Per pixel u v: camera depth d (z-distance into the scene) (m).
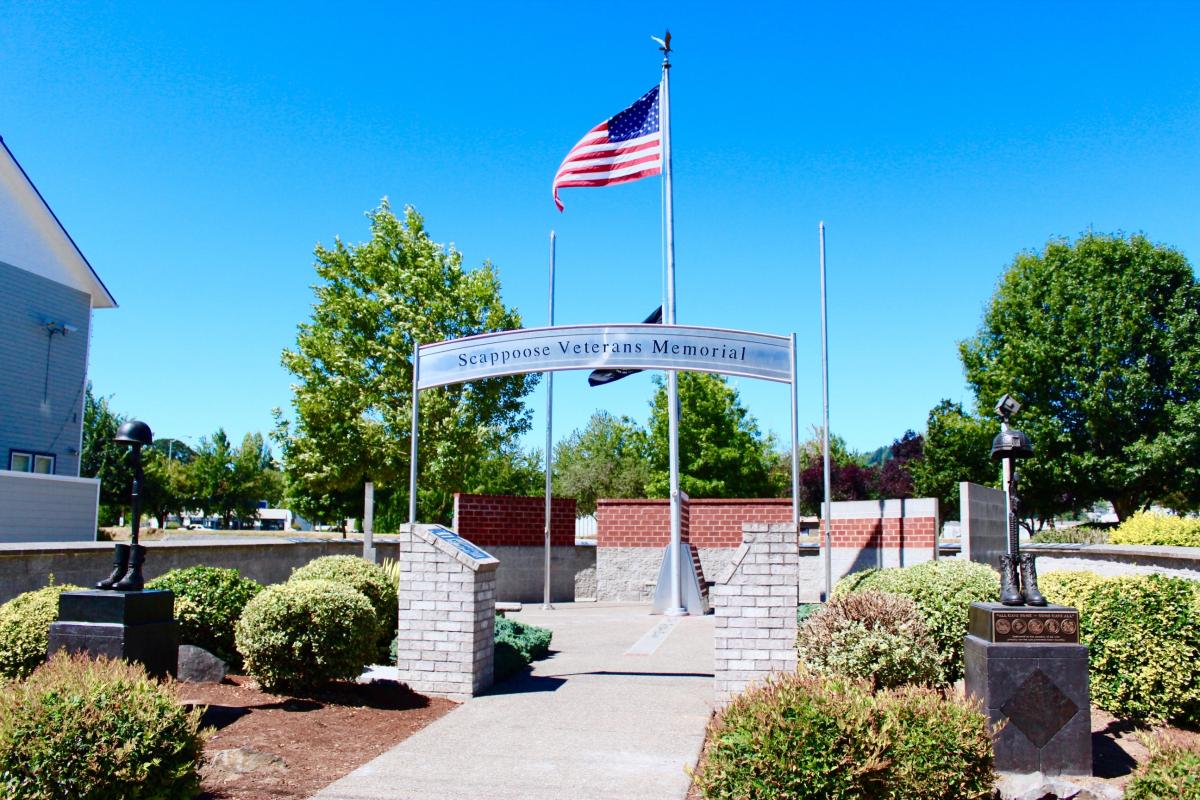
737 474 36.03
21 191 21.25
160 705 5.45
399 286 26.17
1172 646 7.47
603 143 15.28
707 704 8.59
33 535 16.92
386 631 11.23
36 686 5.31
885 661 7.07
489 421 26.78
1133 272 29.86
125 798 5.06
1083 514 46.97
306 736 7.13
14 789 4.84
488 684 9.38
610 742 7.24
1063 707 6.19
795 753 4.96
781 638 8.45
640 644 12.71
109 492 43.47
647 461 39.84
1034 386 30.94
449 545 9.09
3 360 20.77
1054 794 5.84
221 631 9.21
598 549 20.19
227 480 59.66
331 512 35.97
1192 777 4.67
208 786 5.92
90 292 23.53
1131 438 29.36
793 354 10.48
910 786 5.09
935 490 35.72
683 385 36.44
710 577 19.72
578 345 10.67
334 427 25.36
